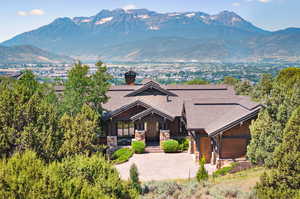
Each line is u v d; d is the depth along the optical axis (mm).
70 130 23234
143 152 36031
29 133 16641
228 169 26344
